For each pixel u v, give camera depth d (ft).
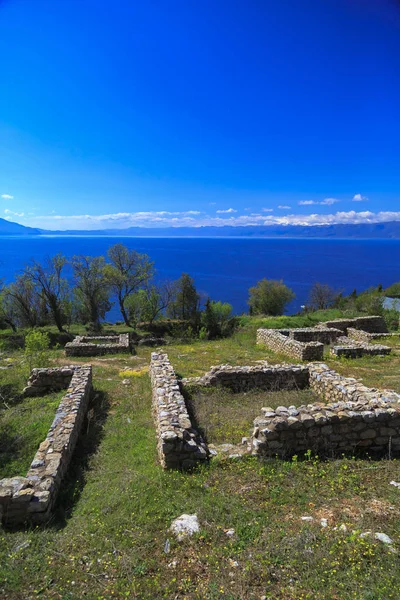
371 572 12.34
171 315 152.25
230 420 28.50
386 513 15.61
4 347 76.79
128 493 18.61
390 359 53.52
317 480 18.80
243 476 19.52
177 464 21.04
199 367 50.37
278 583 12.24
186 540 14.66
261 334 72.79
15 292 114.42
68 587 12.85
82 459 24.22
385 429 22.21
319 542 13.92
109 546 14.80
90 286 125.49
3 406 36.11
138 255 148.15
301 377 38.34
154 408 30.53
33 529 16.62
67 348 63.26
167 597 12.05
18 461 24.25
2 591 12.69
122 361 57.82
